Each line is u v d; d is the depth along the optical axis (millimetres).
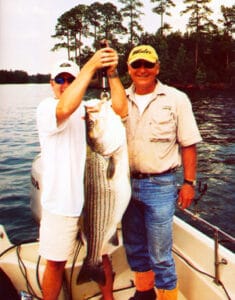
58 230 2660
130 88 2811
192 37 62594
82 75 2334
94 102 2516
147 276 3027
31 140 18047
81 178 2670
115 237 2578
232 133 22438
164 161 2717
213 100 42312
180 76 57750
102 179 2477
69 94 2334
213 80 58875
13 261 3068
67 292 3090
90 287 3197
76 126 2656
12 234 6965
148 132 2682
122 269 3502
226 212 9445
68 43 67812
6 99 46625
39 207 3373
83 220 2631
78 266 3070
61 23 66812
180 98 2693
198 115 30469
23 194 9289
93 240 2588
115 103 2475
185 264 3178
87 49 63281
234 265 2791
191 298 3109
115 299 3211
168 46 61750
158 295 2891
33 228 7211
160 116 2662
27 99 46594
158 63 2729
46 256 2701
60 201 2637
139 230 2947
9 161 13414
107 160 2436
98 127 2408
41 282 2934
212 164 15164
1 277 3033
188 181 2816
